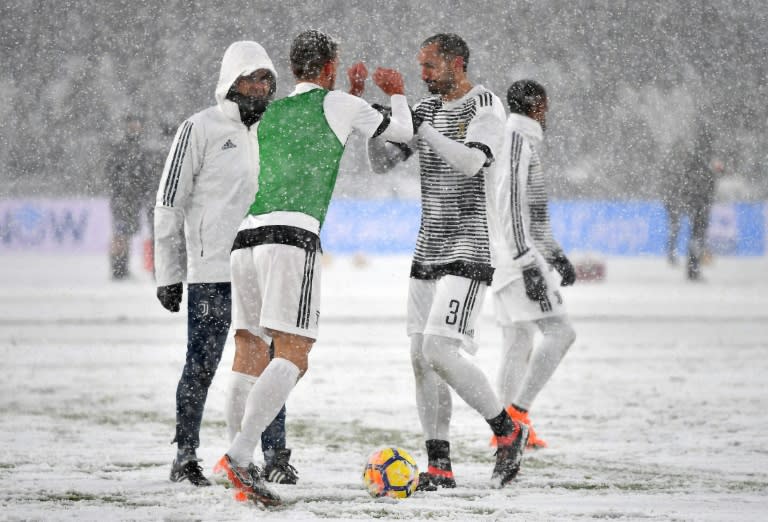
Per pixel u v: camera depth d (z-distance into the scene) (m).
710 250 77.00
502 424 17.22
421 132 17.00
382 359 34.47
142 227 68.50
